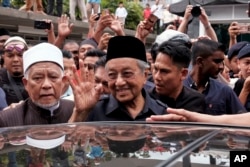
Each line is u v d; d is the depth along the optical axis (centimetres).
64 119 262
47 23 512
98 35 480
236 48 453
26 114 256
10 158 117
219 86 330
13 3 1089
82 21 995
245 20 841
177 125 162
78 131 148
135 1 1689
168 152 116
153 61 333
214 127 156
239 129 151
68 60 394
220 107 320
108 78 244
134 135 139
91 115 246
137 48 239
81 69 243
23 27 911
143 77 244
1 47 527
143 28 438
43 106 253
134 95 240
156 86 283
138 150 118
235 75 457
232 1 822
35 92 253
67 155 117
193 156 112
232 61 457
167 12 995
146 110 244
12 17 774
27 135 144
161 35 338
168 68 273
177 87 282
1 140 137
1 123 247
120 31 468
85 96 241
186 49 278
